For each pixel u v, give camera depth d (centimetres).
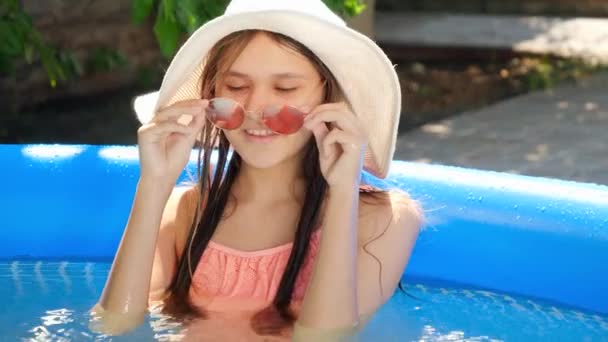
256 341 278
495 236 351
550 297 343
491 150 624
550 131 669
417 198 361
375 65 285
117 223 381
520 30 1017
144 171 290
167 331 284
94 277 356
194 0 448
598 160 601
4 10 554
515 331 313
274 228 307
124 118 705
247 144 283
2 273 359
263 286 300
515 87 821
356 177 279
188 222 318
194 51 282
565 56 912
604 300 334
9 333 289
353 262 282
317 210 302
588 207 342
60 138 652
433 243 360
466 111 735
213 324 288
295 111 271
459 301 338
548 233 344
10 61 622
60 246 383
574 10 1111
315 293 279
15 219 381
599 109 731
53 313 309
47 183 383
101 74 762
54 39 730
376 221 307
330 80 288
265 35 277
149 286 295
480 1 1134
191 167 384
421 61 933
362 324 297
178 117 287
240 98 282
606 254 333
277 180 308
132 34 782
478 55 927
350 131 274
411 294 345
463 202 358
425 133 668
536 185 355
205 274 303
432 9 1141
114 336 283
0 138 646
